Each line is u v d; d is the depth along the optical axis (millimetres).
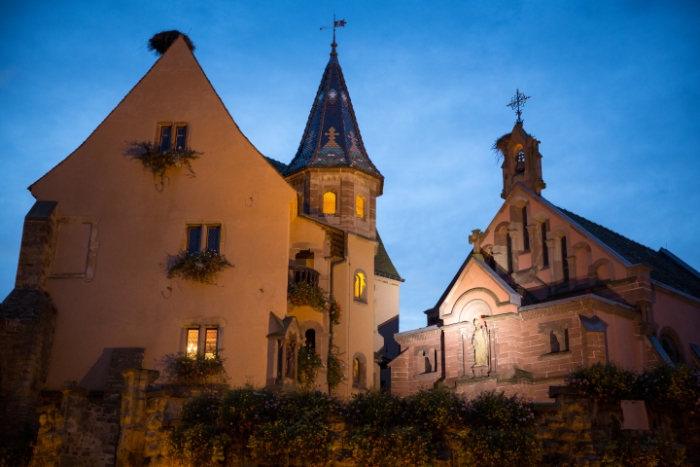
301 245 33688
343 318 34031
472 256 37500
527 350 34438
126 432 22172
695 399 19703
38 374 28156
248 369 28609
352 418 20938
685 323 38156
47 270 29828
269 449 20359
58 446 23234
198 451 20875
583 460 19328
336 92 40281
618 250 39031
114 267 30000
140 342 29062
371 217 37719
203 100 32000
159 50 33781
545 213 40031
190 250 30406
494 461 19328
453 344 36844
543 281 39281
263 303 29484
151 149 31047
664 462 19078
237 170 31125
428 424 20375
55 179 31078
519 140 43250
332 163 37094
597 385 19938
